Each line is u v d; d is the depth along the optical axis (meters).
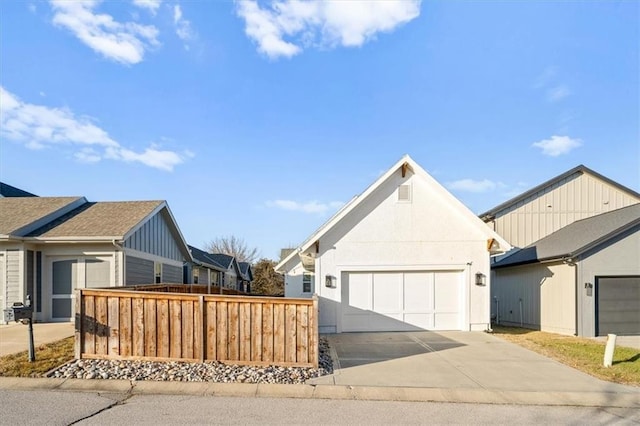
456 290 13.55
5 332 10.55
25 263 13.09
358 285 13.41
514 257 18.11
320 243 13.42
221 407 5.89
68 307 13.66
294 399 6.37
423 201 13.62
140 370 7.49
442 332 13.05
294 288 23.22
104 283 13.77
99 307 8.20
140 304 8.19
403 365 8.61
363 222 13.53
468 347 10.60
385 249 13.46
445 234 13.55
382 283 13.45
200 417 5.46
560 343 11.46
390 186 13.64
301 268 23.31
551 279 15.05
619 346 11.31
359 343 11.16
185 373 7.41
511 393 6.83
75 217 15.41
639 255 13.79
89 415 5.45
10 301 12.88
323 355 9.50
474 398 6.57
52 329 11.16
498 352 9.98
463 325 13.36
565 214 20.06
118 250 13.88
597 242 13.66
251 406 5.97
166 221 19.17
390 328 13.31
